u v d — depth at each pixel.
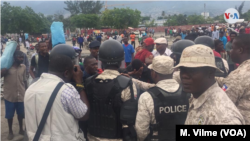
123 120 2.42
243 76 2.25
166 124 2.41
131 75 4.30
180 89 2.48
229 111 1.45
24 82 5.03
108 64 2.62
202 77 1.59
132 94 2.46
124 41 8.17
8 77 4.68
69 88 2.25
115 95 2.45
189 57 1.64
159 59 2.60
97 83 2.54
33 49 23.31
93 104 2.57
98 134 2.57
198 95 1.65
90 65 3.30
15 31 30.94
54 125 2.15
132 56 8.24
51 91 2.20
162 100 2.40
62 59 2.38
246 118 2.25
